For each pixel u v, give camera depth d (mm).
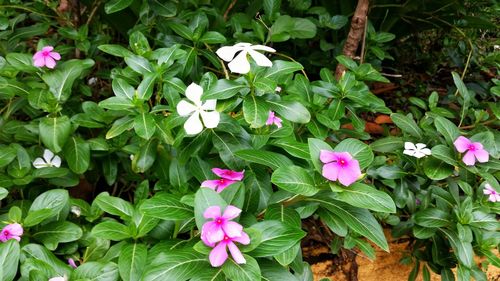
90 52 807
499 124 748
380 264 723
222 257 363
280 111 490
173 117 523
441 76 1189
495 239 589
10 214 496
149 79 562
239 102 531
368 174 640
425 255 656
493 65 1037
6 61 701
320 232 728
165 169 611
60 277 422
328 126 603
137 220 475
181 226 475
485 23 1017
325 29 967
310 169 496
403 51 1198
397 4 986
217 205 396
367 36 910
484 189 609
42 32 829
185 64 679
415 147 629
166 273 378
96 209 578
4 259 405
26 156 595
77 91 729
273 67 488
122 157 668
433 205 626
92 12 865
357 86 667
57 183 616
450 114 770
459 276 573
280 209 451
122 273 430
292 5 901
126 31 919
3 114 719
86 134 739
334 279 704
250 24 825
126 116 574
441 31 1159
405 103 1065
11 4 907
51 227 518
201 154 528
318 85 639
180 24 721
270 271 413
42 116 684
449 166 588
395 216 656
